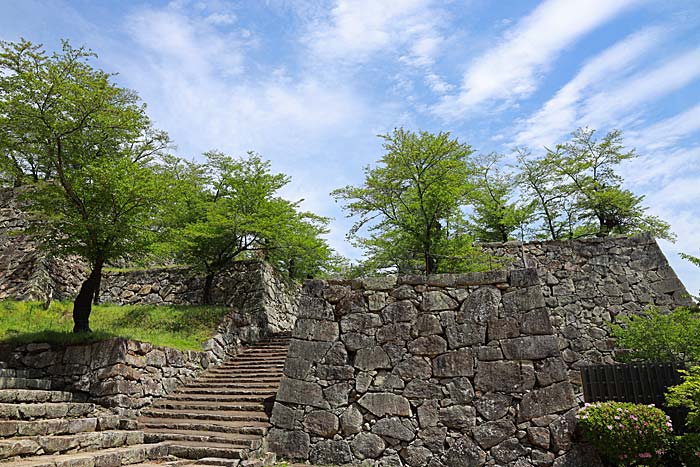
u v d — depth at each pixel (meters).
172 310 12.50
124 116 9.27
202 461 6.05
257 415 7.69
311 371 7.38
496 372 6.65
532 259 12.28
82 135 9.13
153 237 9.52
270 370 10.01
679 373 6.97
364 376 7.15
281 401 7.30
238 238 13.80
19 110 8.23
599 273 11.69
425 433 6.62
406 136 11.98
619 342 9.88
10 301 11.09
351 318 7.56
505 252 12.62
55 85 8.20
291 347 7.61
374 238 13.27
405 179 12.28
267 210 13.47
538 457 6.11
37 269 12.17
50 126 8.45
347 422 6.95
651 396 7.03
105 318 11.99
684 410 6.60
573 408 6.20
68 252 8.90
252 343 12.25
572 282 11.75
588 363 10.80
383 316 7.42
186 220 14.15
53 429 5.93
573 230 16.34
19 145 8.83
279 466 6.52
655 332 9.10
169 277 14.91
